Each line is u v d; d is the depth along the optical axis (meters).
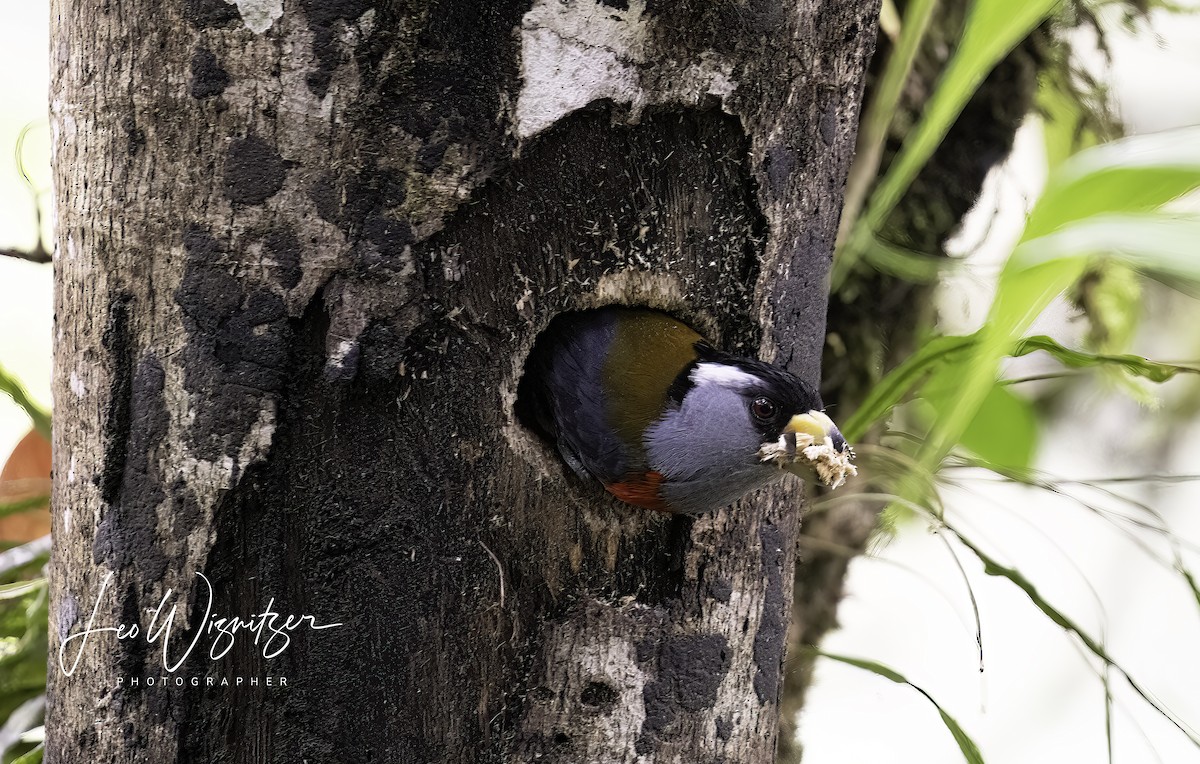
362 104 4.23
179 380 4.23
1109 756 4.30
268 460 4.24
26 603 4.43
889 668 4.34
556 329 4.32
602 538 4.28
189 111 4.23
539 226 4.26
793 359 4.30
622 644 4.27
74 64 4.24
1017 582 4.32
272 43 4.22
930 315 4.45
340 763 4.25
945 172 4.43
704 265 4.28
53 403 4.27
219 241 4.23
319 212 4.23
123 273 4.23
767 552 4.29
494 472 4.27
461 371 4.26
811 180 4.28
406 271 4.25
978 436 4.48
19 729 4.38
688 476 4.28
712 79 4.26
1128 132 4.46
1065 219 4.15
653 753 4.27
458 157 4.24
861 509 4.44
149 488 4.24
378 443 4.25
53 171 4.26
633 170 4.27
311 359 4.24
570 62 4.25
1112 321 4.49
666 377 4.29
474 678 4.26
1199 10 4.44
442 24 4.23
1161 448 4.53
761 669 4.29
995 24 4.21
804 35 4.26
